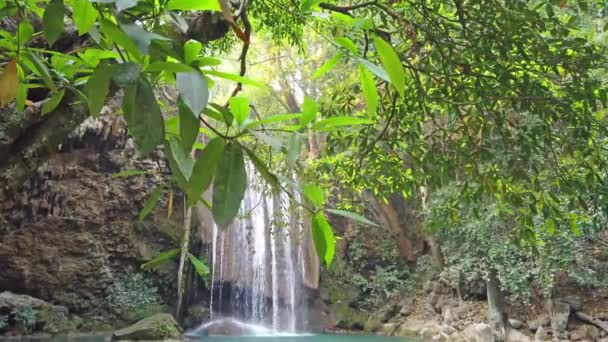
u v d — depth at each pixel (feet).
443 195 18.47
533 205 10.36
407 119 11.15
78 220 35.32
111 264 37.04
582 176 11.82
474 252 32.12
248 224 42.86
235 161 2.94
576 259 27.12
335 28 8.23
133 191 37.42
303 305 43.83
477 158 10.84
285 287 43.70
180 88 2.55
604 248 29.32
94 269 35.81
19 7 3.53
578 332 31.22
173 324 31.96
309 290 44.14
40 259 34.04
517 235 11.83
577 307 32.30
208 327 39.60
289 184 3.47
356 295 44.37
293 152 3.07
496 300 33.14
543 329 32.17
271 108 43.55
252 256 42.70
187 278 39.40
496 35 8.80
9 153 4.32
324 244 3.73
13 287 33.42
